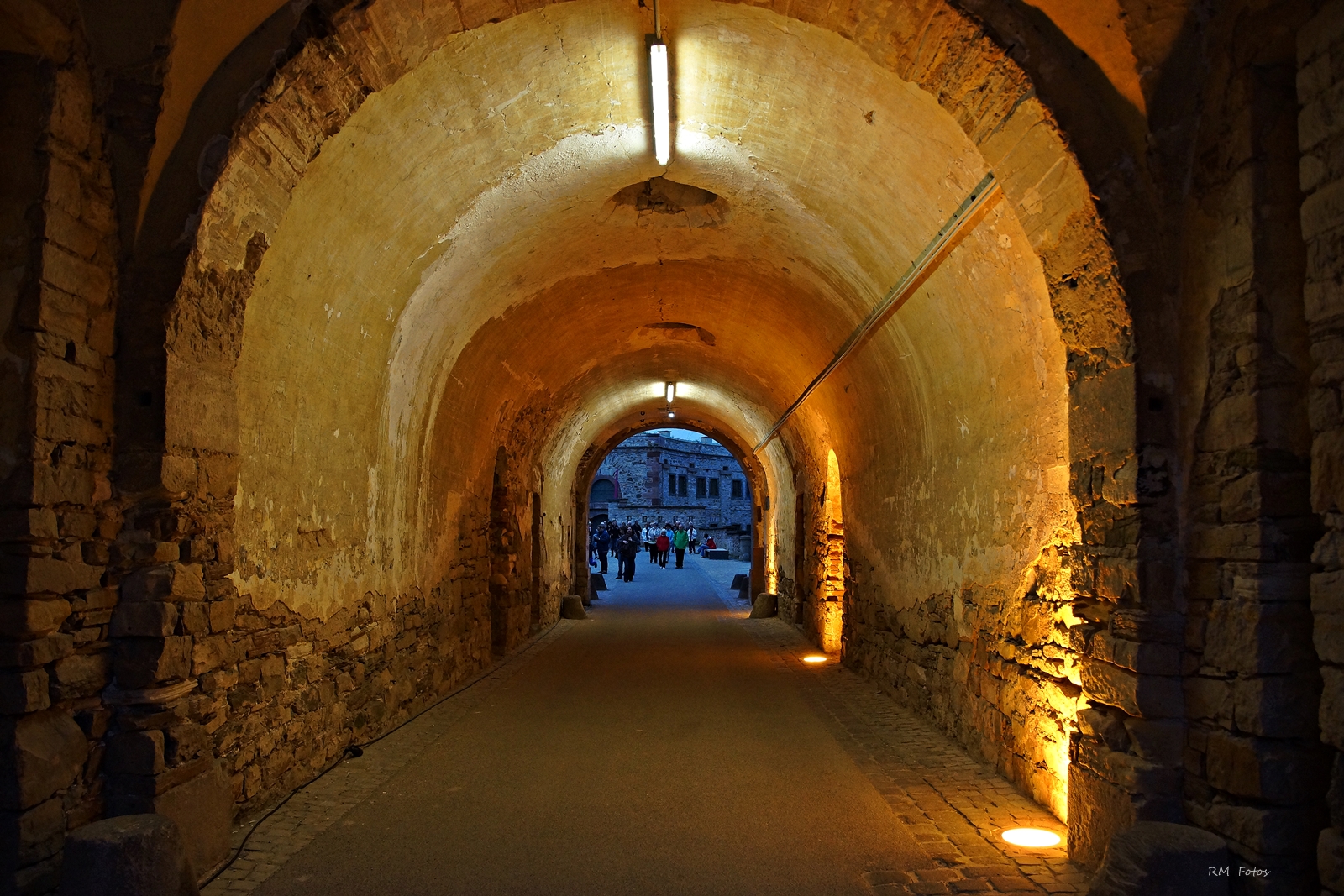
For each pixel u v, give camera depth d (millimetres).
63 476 3221
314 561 5090
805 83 4824
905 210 5227
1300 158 3037
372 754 5688
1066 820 4211
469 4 3930
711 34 4691
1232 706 3176
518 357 9477
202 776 3693
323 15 3621
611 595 20641
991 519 5352
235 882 3574
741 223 7215
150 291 3523
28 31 3160
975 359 5430
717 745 5992
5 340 3135
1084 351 3869
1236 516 3232
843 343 7898
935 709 6469
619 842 4074
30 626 3043
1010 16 3658
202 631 3748
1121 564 3600
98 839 2832
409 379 6652
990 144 3967
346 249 4941
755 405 13836
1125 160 3613
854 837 4129
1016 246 4422
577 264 8188
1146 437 3508
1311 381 2975
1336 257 2877
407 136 4727
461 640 8711
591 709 7289
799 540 13867
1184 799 3381
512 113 5168
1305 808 2998
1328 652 2828
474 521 9328
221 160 3561
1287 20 3111
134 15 3373
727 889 3523
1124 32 3535
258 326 4312
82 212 3367
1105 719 3674
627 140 5949
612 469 48250
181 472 3584
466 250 6430
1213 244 3414
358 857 3863
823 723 6703
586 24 4582
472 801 4707
